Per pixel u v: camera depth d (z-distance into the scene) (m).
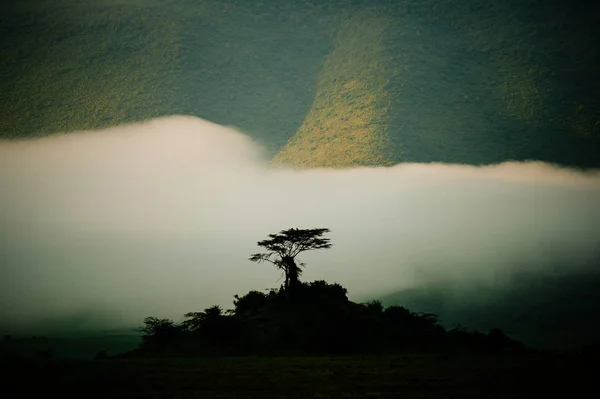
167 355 157.38
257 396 77.00
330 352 159.00
